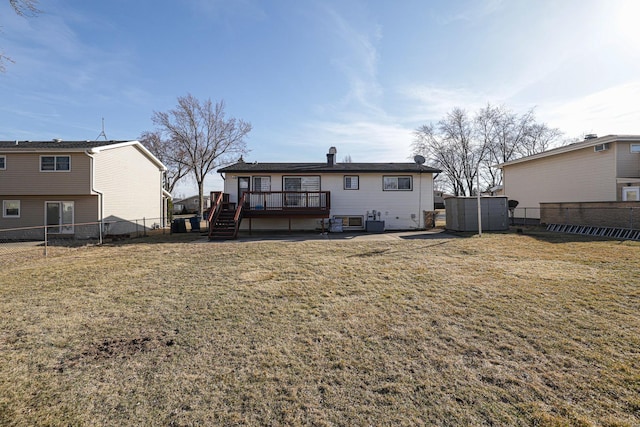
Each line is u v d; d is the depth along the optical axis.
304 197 17.30
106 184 16.44
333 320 3.99
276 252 9.38
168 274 6.64
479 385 2.54
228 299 4.89
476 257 7.91
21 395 2.47
